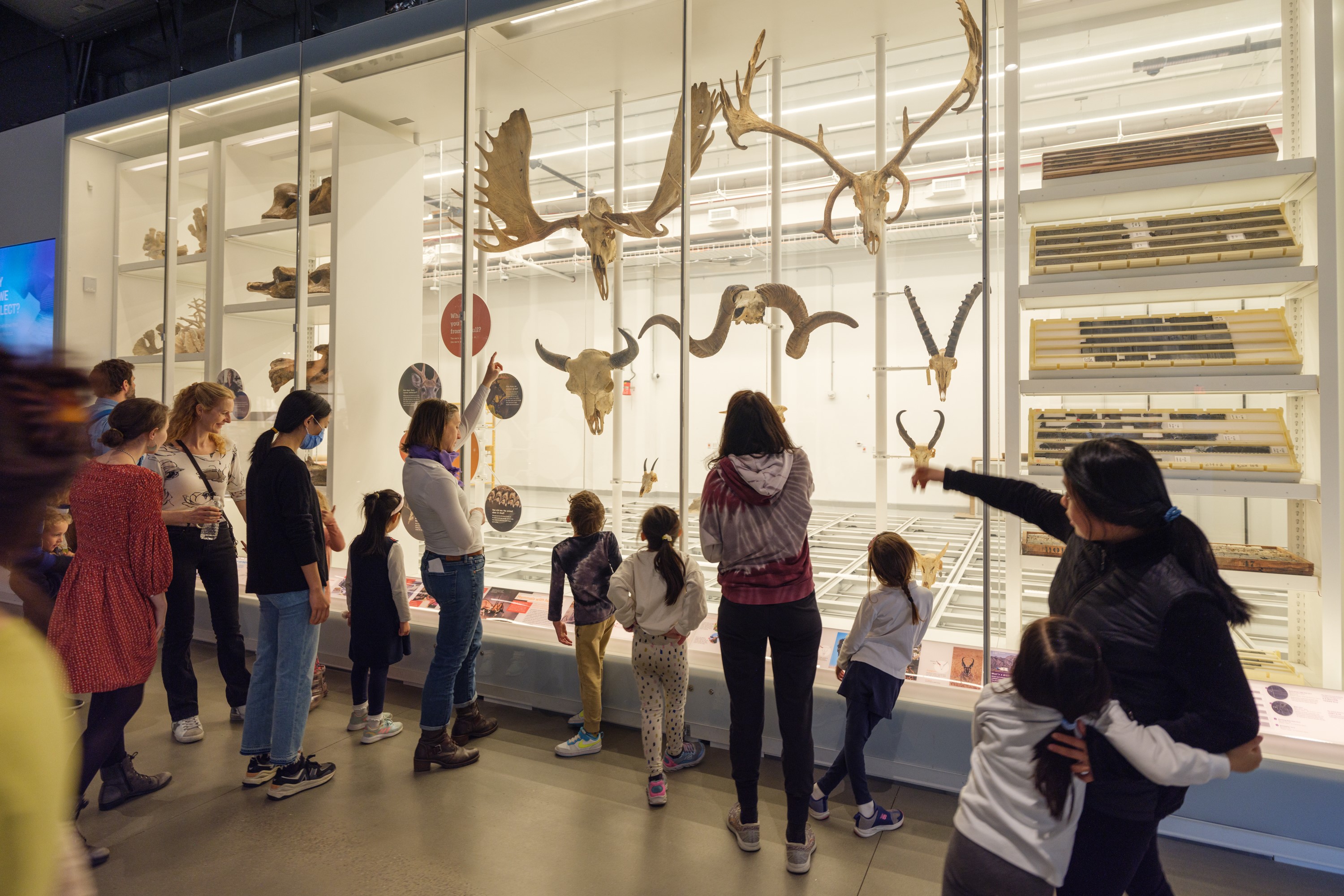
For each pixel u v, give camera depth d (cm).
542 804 255
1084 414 264
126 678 221
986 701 133
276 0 525
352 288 418
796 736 215
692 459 328
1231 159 244
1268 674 241
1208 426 251
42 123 515
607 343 348
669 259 336
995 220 281
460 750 284
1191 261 248
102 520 220
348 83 404
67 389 60
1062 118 273
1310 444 246
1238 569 245
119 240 518
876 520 298
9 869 48
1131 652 122
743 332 320
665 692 277
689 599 257
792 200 315
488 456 371
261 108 446
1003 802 125
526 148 368
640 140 345
